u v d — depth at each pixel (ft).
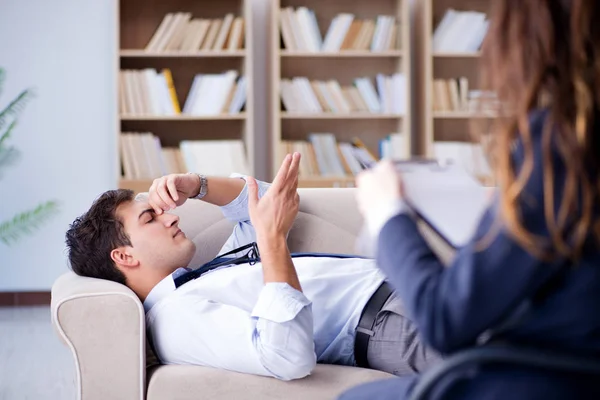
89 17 17.20
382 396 3.65
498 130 2.97
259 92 17.67
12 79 17.02
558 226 2.74
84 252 6.57
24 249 17.17
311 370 5.64
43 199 17.22
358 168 17.02
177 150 16.52
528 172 2.81
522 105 2.90
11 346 13.03
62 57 17.16
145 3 16.93
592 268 2.82
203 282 6.31
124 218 6.59
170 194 6.75
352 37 16.97
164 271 6.63
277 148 16.62
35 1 17.04
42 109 17.13
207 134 17.33
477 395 2.99
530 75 2.93
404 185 3.26
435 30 17.11
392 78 17.06
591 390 2.88
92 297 5.56
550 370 2.91
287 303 5.55
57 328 5.53
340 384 5.63
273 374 5.58
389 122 17.58
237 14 17.24
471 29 17.08
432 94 16.97
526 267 2.77
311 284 6.47
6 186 17.06
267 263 5.70
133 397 5.59
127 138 16.29
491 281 2.79
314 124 17.44
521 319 2.95
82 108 17.26
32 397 10.03
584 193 2.76
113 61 17.01
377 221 3.20
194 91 16.53
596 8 2.86
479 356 2.86
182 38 16.55
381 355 6.07
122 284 6.51
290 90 16.84
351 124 17.52
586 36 2.85
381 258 3.15
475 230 2.93
